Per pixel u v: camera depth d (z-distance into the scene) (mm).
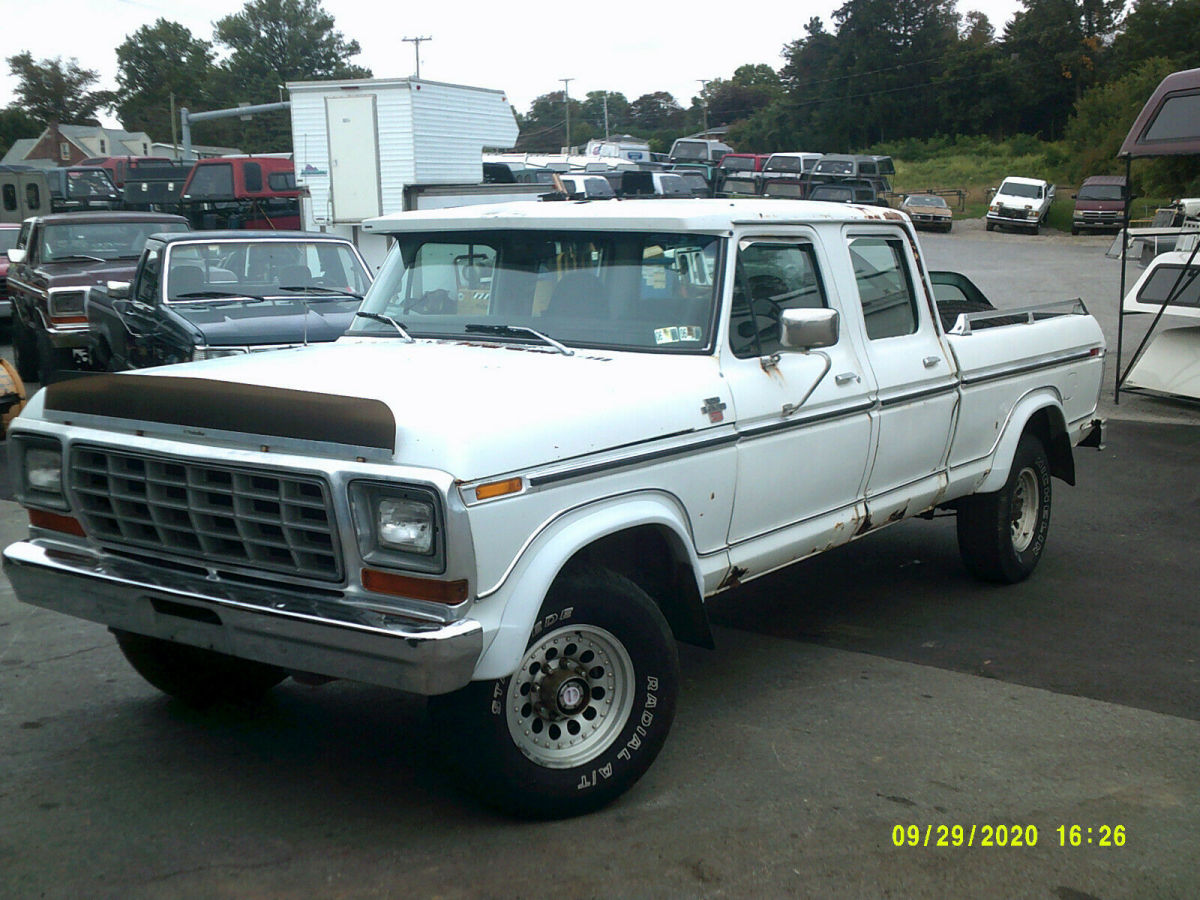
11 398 9492
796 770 4125
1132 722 4605
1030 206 40219
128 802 3840
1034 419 6504
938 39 79500
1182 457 9930
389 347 4539
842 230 5074
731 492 4277
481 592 3289
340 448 3297
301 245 10023
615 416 3770
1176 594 6316
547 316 4543
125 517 3729
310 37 112000
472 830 3660
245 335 8273
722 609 6074
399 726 4520
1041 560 6977
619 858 3498
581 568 3711
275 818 3734
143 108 112250
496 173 27172
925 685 4977
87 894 3277
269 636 3398
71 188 28484
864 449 4984
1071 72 75188
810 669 5168
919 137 79938
